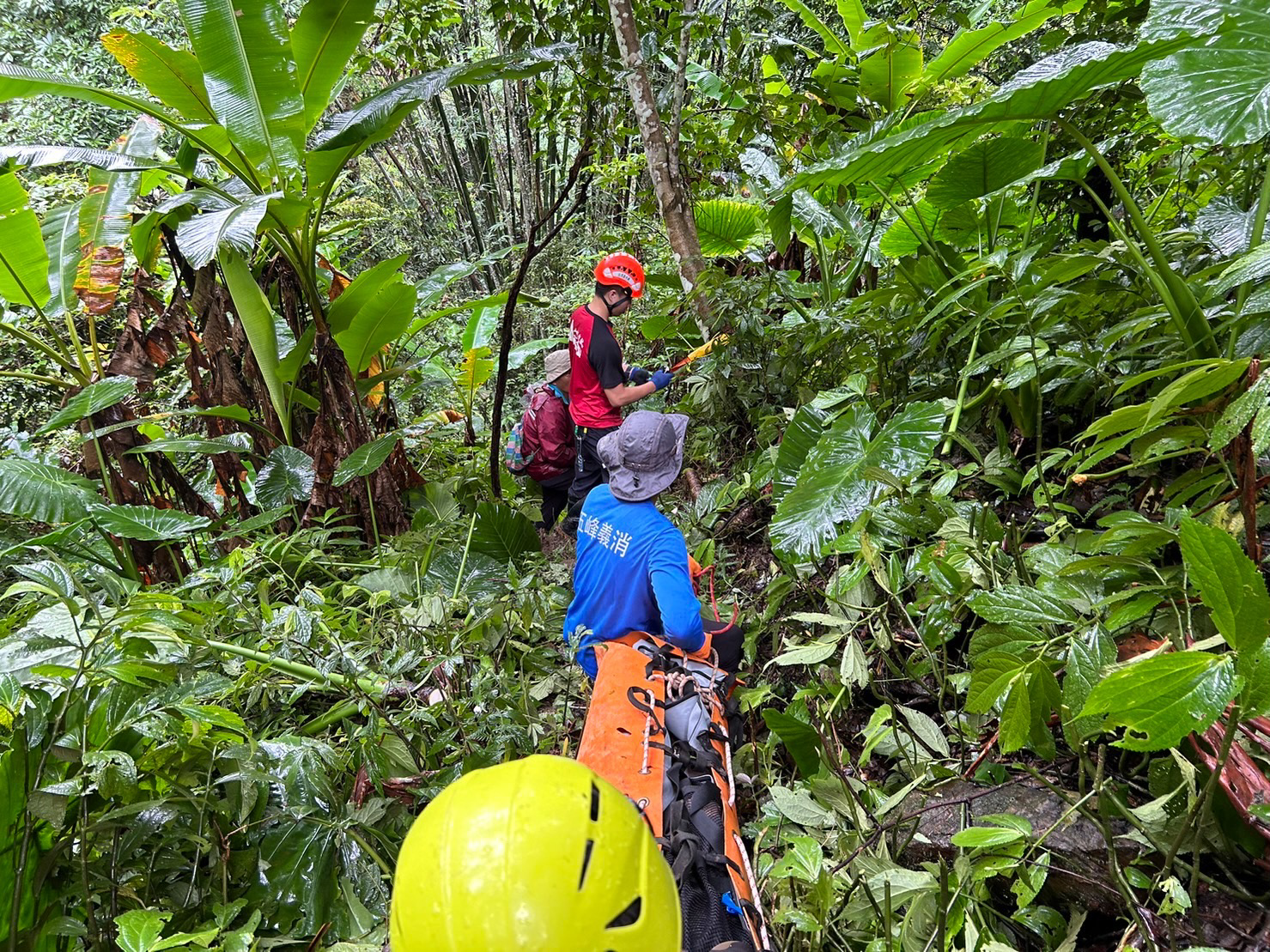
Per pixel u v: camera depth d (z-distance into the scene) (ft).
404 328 16.21
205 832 6.91
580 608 7.81
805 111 14.92
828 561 9.41
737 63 13.87
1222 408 5.59
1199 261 9.16
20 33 34.04
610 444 7.37
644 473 7.22
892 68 13.88
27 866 6.13
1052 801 6.09
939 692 7.26
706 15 13.42
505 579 13.09
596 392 13.64
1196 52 6.24
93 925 6.28
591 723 6.52
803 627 9.27
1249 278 5.77
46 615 8.45
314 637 9.33
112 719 7.06
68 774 6.68
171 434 19.02
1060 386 9.00
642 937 3.07
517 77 14.20
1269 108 5.72
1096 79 7.35
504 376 16.79
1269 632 3.48
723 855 5.55
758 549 11.85
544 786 3.12
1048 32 12.24
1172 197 12.89
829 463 8.55
